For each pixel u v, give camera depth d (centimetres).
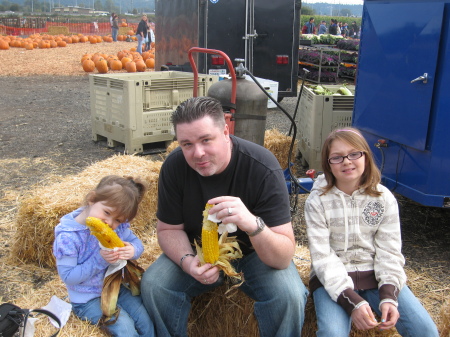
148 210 459
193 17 968
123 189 271
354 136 273
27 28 4603
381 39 444
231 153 267
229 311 303
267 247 250
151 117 710
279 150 617
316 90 713
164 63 1166
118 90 703
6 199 538
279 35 1013
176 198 276
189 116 241
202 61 971
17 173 636
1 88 1402
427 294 368
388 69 436
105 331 261
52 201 385
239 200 244
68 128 913
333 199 283
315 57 1631
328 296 270
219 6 949
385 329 253
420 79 392
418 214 521
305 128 675
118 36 3531
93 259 270
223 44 970
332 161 275
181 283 275
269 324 266
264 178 264
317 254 275
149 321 272
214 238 249
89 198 273
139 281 288
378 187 285
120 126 717
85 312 267
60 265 267
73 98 1273
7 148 766
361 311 249
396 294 262
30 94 1318
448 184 397
